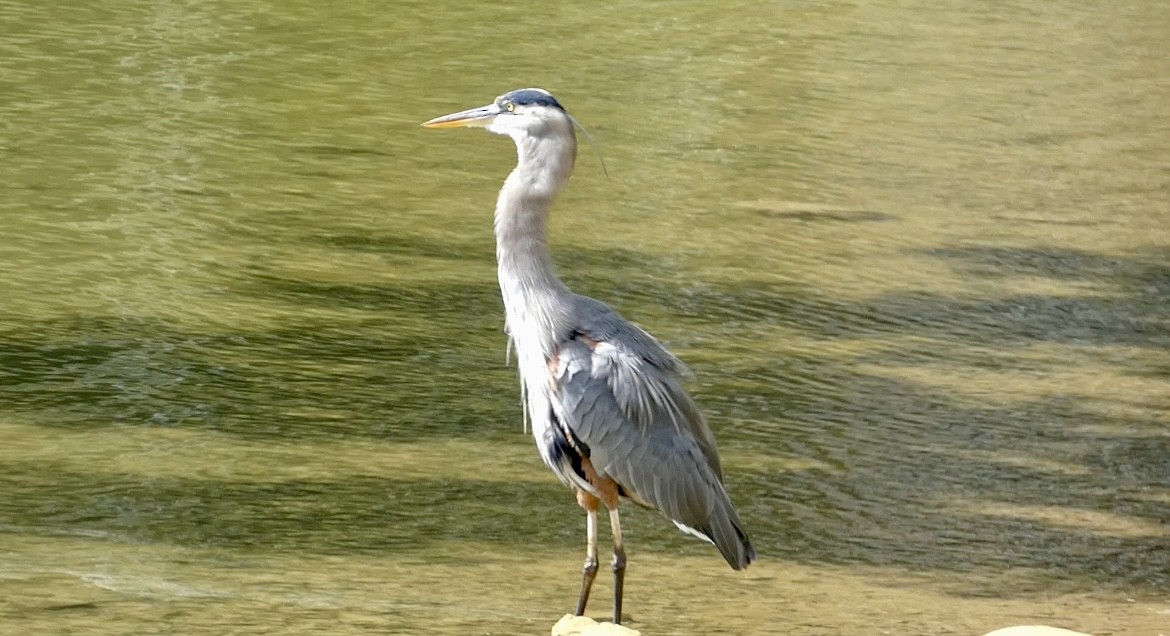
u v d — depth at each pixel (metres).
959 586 10.08
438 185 19.73
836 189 20.88
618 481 9.01
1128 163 23.23
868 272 17.59
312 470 11.29
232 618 8.77
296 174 19.62
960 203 20.67
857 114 25.03
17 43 24.67
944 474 12.13
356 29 27.92
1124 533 11.22
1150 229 20.12
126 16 27.17
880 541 10.77
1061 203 21.00
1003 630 8.34
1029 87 27.69
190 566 9.54
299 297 15.32
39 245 16.12
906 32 31.55
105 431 11.73
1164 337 16.22
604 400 8.94
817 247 18.36
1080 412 13.79
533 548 10.26
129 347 13.55
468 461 11.70
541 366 9.16
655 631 9.03
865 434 12.89
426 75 25.16
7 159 18.98
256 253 16.58
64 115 21.09
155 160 19.58
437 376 13.51
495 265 16.89
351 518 10.50
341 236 17.45
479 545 10.23
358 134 21.69
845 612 9.48
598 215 18.91
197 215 17.66
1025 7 34.97
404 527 10.43
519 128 9.20
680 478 9.04
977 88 27.36
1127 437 13.25
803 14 32.38
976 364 14.92
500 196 9.30
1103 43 31.77
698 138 22.84
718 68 27.30
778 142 22.98
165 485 10.80
